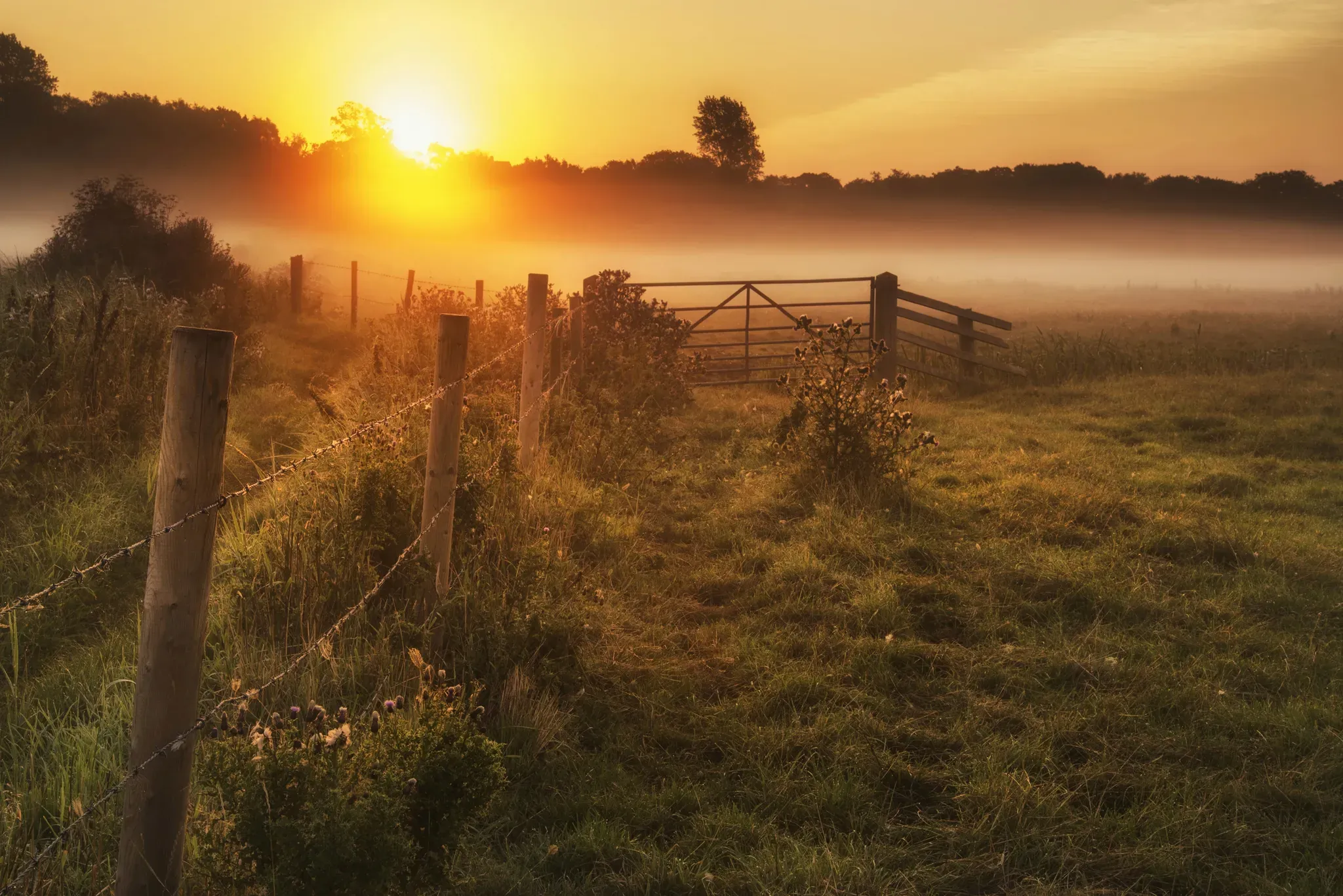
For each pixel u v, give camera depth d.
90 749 3.53
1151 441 10.68
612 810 3.56
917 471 8.88
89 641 5.00
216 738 2.64
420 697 3.25
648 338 13.39
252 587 4.77
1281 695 4.58
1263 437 10.54
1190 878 3.22
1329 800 3.63
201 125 127.19
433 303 13.85
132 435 8.36
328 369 14.08
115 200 18.30
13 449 7.19
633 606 5.66
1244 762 3.93
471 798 2.89
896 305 14.88
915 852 3.37
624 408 10.77
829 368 8.51
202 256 18.08
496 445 6.50
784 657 4.98
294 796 2.55
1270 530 7.09
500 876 3.13
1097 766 3.89
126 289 11.86
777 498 8.02
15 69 112.62
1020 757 3.93
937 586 5.87
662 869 3.18
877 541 6.76
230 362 2.34
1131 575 6.13
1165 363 16.59
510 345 11.77
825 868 3.19
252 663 4.21
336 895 2.47
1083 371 15.87
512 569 5.20
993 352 19.44
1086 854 3.35
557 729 4.03
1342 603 5.68
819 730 4.14
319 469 6.25
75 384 8.62
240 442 8.66
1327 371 15.77
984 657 4.95
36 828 3.18
